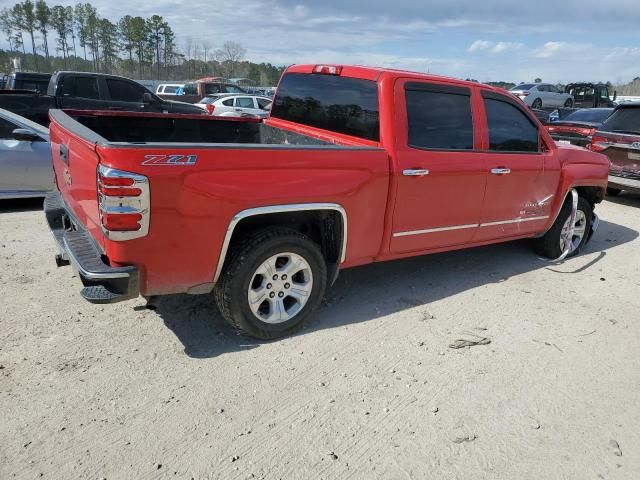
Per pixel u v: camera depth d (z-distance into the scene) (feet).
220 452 8.63
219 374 10.78
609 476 8.62
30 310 12.92
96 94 38.88
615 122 29.50
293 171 11.10
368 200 12.50
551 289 16.51
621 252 21.02
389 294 15.38
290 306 12.48
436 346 12.47
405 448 8.98
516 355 12.28
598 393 10.93
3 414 9.16
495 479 8.43
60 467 8.10
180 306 13.64
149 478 8.01
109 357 11.15
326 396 10.27
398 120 12.92
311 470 8.37
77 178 10.94
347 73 14.07
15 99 33.63
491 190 15.39
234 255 11.16
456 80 14.37
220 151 10.09
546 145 17.30
